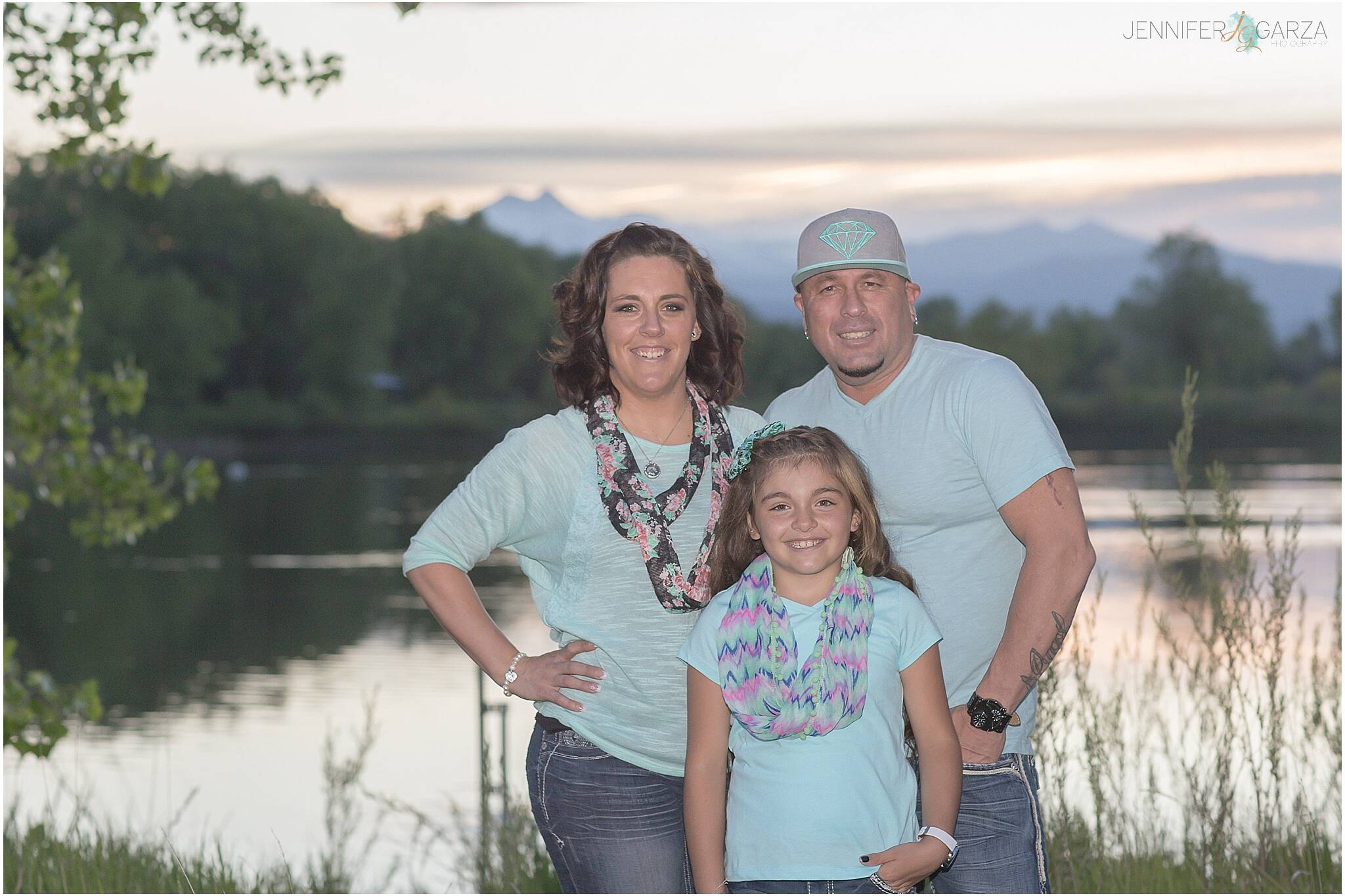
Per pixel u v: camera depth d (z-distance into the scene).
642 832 3.09
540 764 3.15
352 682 18.66
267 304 88.69
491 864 5.35
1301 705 5.09
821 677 2.90
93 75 5.79
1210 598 4.52
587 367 3.15
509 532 3.12
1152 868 4.62
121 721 15.72
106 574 32.47
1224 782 4.52
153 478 5.98
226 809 9.80
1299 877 4.43
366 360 91.50
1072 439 96.38
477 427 94.38
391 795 10.22
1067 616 3.12
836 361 3.33
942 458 3.27
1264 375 108.69
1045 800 4.87
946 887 3.32
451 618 3.10
